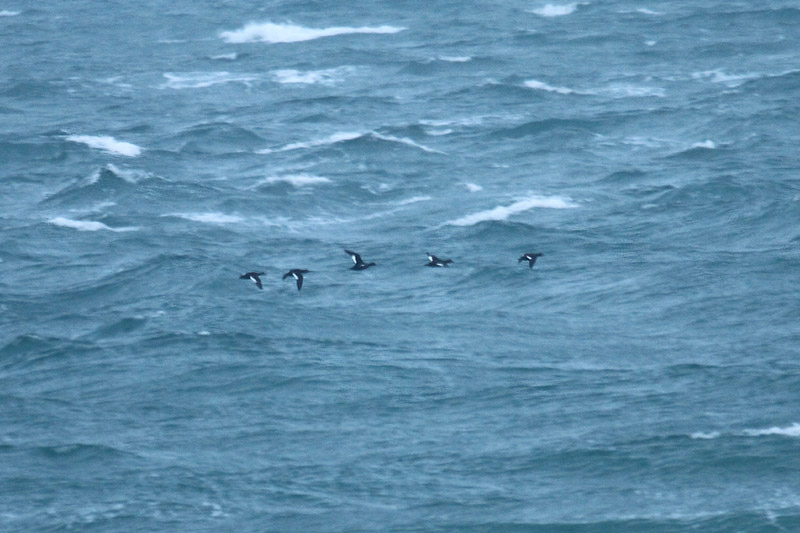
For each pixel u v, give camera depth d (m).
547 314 50.69
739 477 36.44
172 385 43.97
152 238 62.19
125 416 41.69
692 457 37.56
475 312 51.06
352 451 38.78
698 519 34.41
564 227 62.16
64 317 51.50
